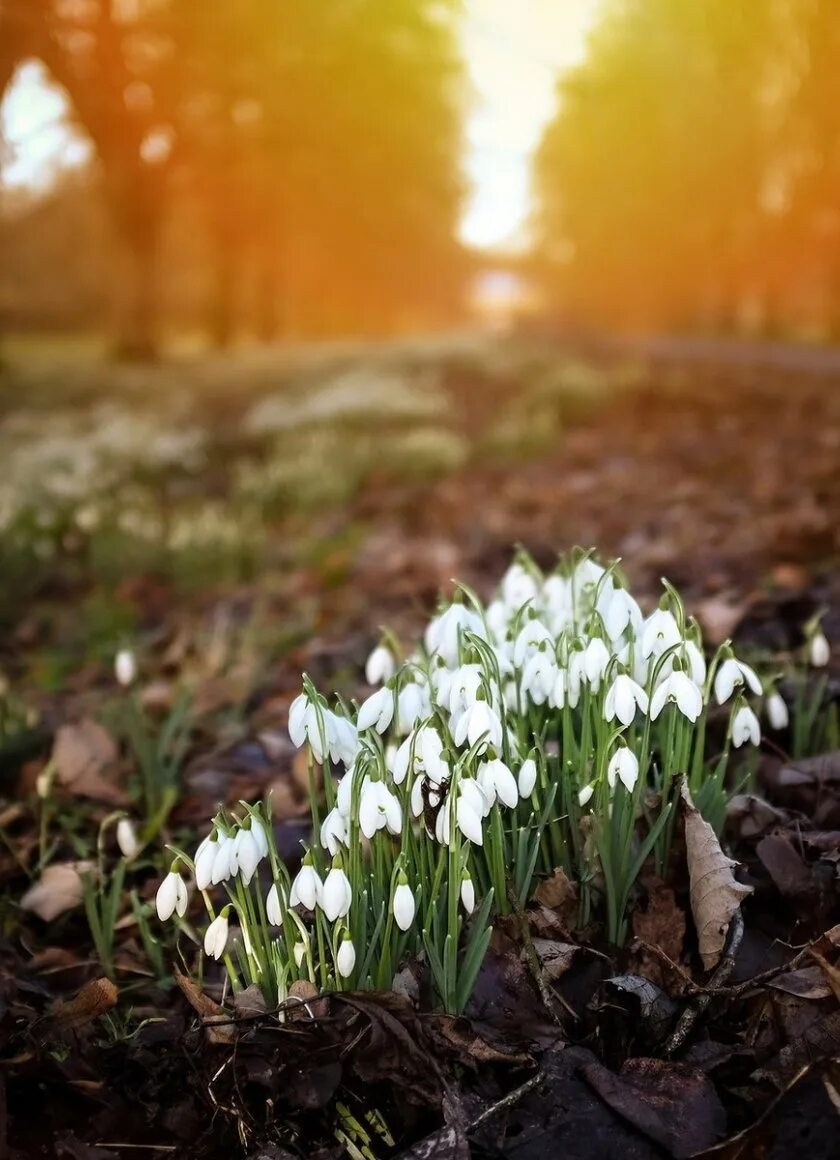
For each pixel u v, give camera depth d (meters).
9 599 1.77
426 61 7.97
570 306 12.48
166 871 0.79
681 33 6.16
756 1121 0.51
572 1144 0.52
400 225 10.29
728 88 5.94
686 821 0.61
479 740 0.56
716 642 1.01
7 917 0.77
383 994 0.55
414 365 6.34
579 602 0.70
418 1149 0.52
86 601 1.77
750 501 1.85
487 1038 0.56
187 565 1.84
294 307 14.91
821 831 0.70
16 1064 0.58
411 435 3.01
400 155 8.70
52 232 10.82
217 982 0.67
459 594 0.65
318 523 2.26
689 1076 0.54
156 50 6.50
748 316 9.35
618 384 4.27
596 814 0.60
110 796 0.90
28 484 2.34
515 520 2.00
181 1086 0.59
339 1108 0.56
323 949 0.57
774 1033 0.56
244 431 3.79
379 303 15.62
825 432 2.55
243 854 0.55
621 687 0.57
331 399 3.84
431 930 0.60
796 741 0.80
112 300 11.22
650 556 1.45
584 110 8.13
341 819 0.57
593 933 0.61
